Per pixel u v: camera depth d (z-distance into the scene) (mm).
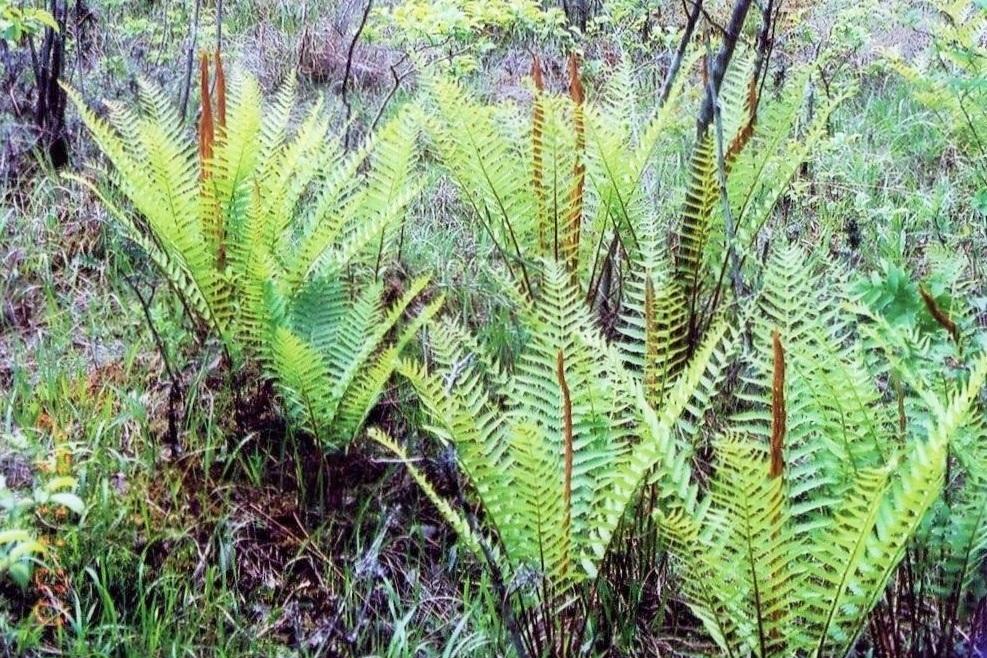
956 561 1734
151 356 2652
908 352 1956
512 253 2725
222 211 2590
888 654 1812
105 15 4543
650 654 2000
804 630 1688
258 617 2037
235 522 2189
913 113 4348
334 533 2240
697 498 2141
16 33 2971
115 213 2424
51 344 2650
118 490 2213
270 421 2438
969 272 3029
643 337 2191
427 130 2639
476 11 4582
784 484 1809
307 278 2572
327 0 5270
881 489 1477
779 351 1559
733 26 2604
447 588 2133
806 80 2641
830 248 3180
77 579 1982
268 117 2918
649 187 3307
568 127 2648
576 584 1951
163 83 4031
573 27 4852
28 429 2283
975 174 3545
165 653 1899
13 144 3393
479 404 1803
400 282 2990
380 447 2416
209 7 5066
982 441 1870
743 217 2965
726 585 1627
